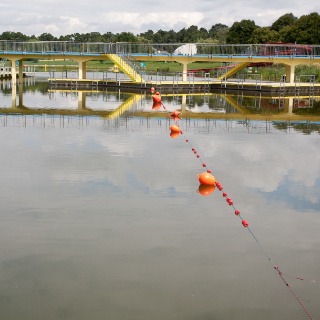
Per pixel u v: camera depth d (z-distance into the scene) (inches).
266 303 229.8
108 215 339.6
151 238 301.6
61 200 369.7
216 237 305.4
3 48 1867.6
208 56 1808.6
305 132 747.4
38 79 2352.4
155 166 483.2
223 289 241.6
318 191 405.1
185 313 219.9
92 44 1814.7
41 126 763.4
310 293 239.8
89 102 1226.0
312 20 2874.0
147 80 1845.5
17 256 274.5
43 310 221.1
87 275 253.3
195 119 900.6
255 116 974.4
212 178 417.1
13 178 429.7
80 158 514.0
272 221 334.3
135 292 237.1
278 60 1791.3
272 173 464.4
